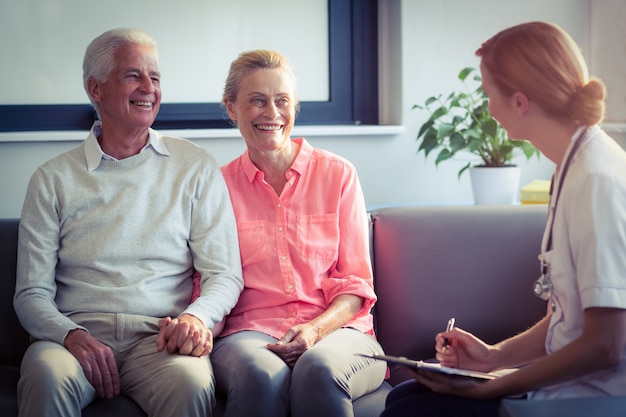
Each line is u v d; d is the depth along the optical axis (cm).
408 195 317
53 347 182
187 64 305
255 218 206
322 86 318
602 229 129
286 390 176
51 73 295
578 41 318
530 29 142
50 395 170
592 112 138
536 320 212
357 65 319
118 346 190
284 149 206
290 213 205
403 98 310
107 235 197
